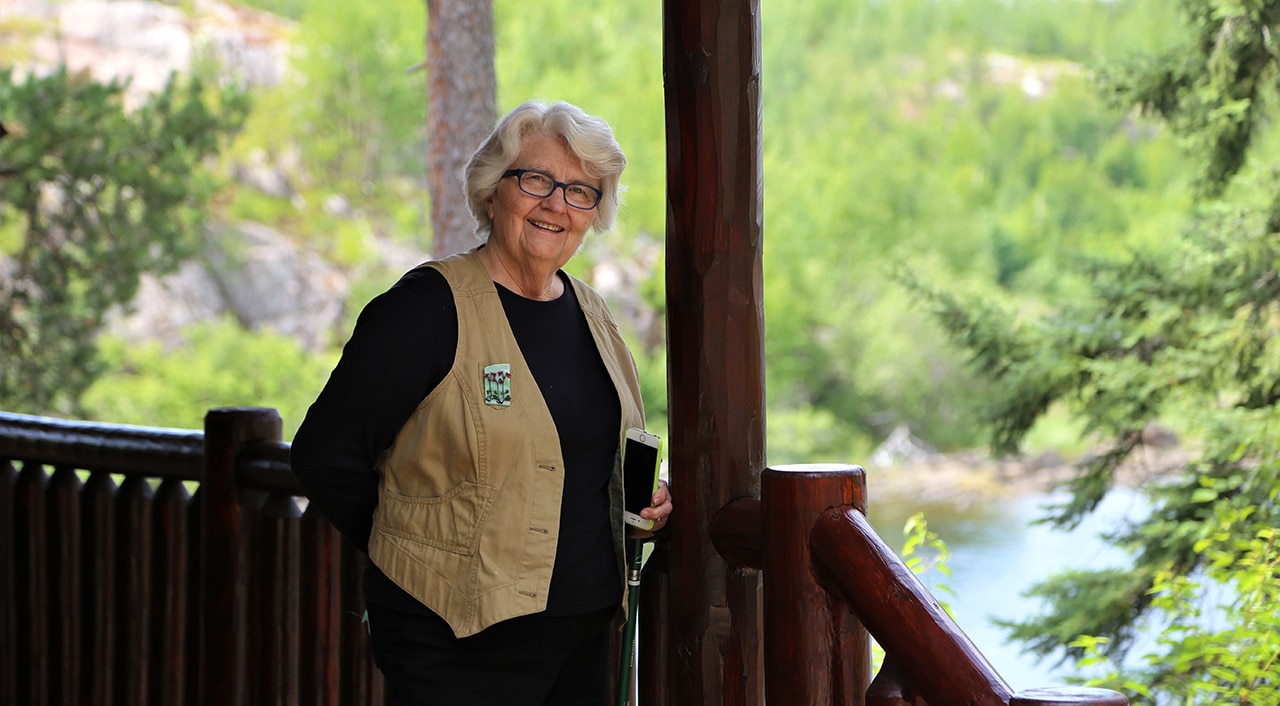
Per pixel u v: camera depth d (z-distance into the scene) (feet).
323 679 7.54
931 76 182.29
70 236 38.93
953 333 29.73
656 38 146.10
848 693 5.90
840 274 128.26
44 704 9.22
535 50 133.49
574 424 6.11
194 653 8.26
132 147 39.04
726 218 6.40
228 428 7.88
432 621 5.92
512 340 5.98
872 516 87.97
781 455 110.93
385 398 5.74
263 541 7.80
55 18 119.34
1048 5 200.34
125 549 8.65
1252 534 20.63
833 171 138.92
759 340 6.57
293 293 101.14
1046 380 27.66
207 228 96.99
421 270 5.99
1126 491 61.87
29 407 37.50
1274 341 25.07
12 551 9.46
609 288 111.75
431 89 24.49
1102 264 28.76
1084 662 10.06
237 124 41.37
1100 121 167.73
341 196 119.65
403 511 5.94
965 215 145.18
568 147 6.15
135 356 84.53
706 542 6.57
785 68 165.68
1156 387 26.05
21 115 37.42
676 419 6.63
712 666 6.59
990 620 28.04
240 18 135.23
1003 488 95.04
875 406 116.26
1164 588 10.44
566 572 6.03
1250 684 9.46
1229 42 25.79
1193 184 28.58
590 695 6.51
